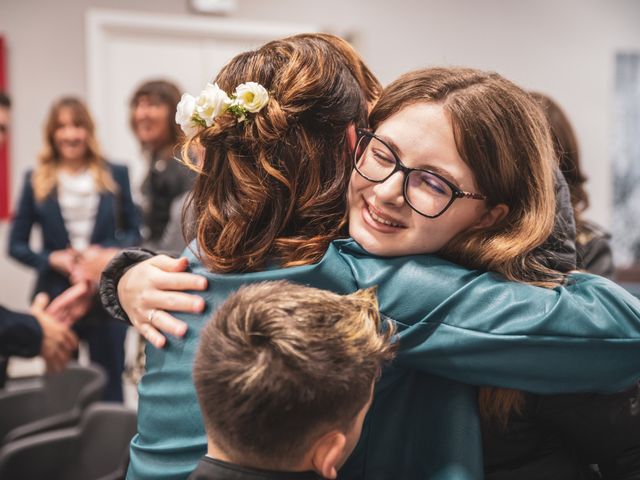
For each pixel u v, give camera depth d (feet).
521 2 17.84
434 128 2.96
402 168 2.98
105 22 15.42
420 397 3.12
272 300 2.59
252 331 2.50
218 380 2.47
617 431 3.04
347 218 3.29
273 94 3.21
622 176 18.63
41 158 11.76
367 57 17.11
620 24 18.43
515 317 2.86
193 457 3.03
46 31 15.14
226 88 3.36
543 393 2.95
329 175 3.24
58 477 6.09
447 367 2.97
